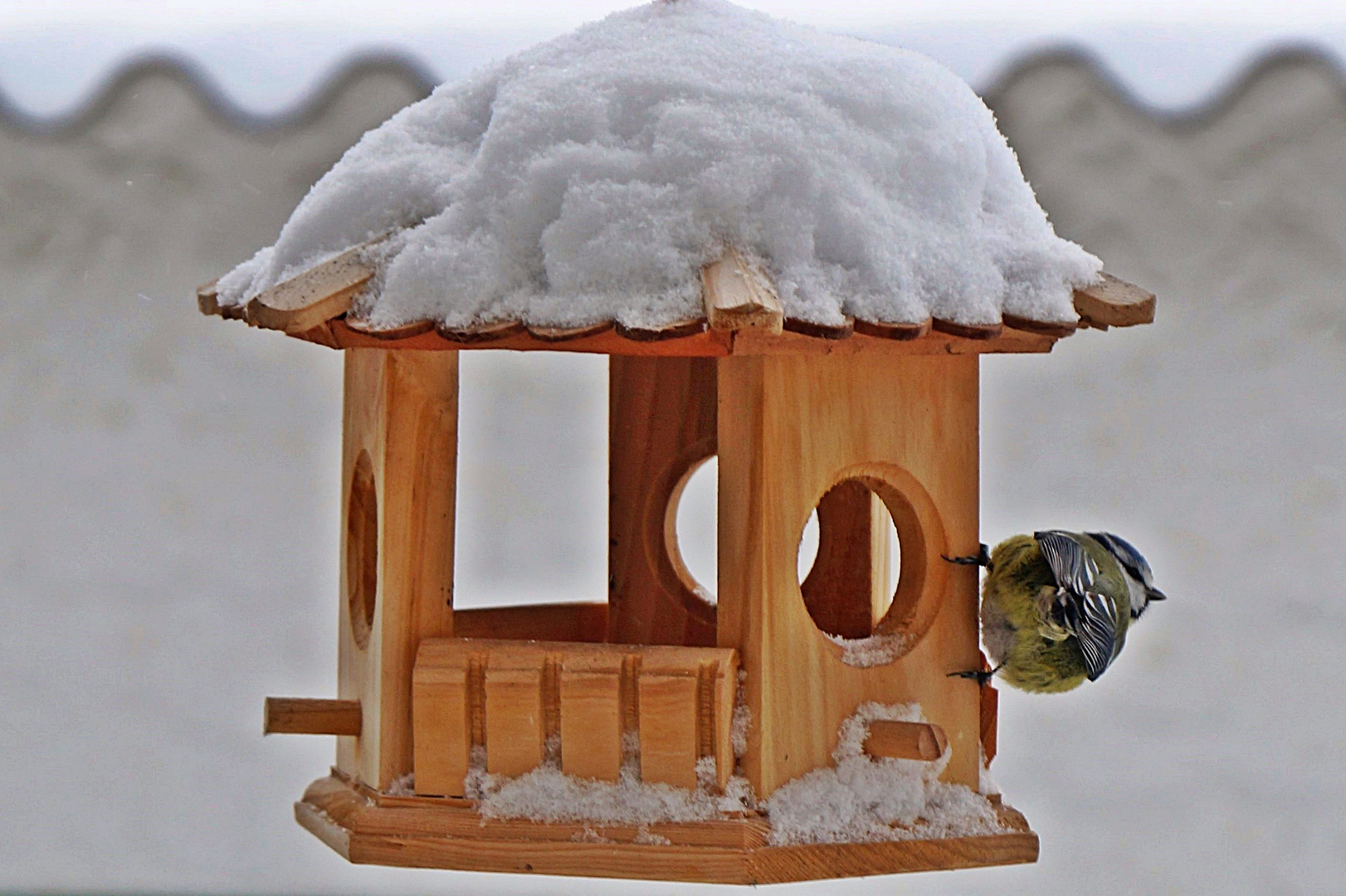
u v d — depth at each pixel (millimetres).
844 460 4934
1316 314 8672
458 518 8016
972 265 4652
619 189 4461
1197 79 8406
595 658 4820
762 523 4789
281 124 8445
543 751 4824
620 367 6000
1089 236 8562
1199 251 8641
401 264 4496
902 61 4969
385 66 8297
